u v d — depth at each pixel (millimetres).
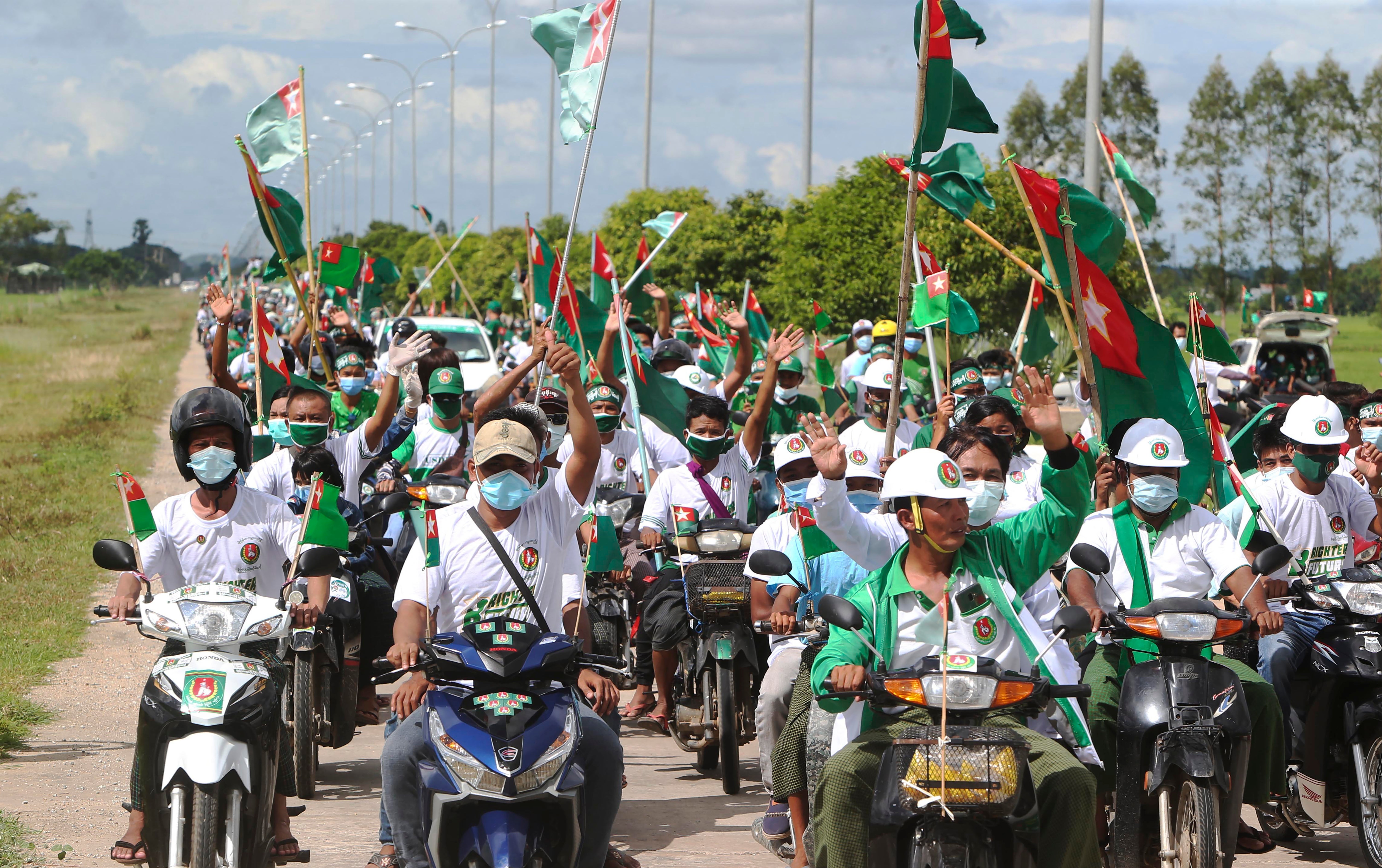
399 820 11180
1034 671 11164
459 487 17219
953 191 17203
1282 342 65562
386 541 19734
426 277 55062
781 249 67375
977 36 16406
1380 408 18484
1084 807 10445
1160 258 142000
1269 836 15766
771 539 15141
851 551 12430
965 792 9656
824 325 33188
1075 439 13930
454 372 20297
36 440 56375
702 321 41750
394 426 20625
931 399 31703
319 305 30719
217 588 11859
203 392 13000
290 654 17391
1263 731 13367
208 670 11383
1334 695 14633
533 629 10953
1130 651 13406
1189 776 12023
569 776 10570
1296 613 15406
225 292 23859
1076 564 12352
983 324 56375
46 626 26047
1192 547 13750
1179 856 12531
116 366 97250
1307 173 148000
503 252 107312
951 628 11219
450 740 10383
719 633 17641
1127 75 141500
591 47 17969
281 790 12430
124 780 17125
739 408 31672
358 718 19281
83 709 20906
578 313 26438
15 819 15188
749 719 18016
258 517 13445
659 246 31484
